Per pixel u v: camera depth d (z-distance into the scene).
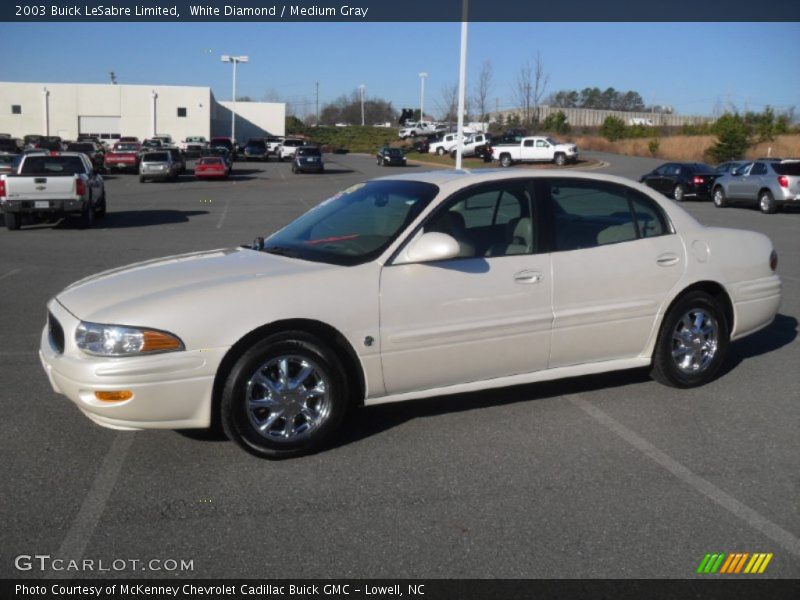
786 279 11.08
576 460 4.49
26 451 4.60
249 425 4.35
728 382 6.02
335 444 4.71
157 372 4.14
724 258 5.77
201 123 71.94
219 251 5.39
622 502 3.97
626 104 128.00
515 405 5.41
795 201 22.86
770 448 4.70
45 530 3.67
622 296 5.32
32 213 17.53
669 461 4.49
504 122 91.00
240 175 44.69
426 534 3.64
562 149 47.00
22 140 59.81
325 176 44.19
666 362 5.61
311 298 4.44
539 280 5.02
